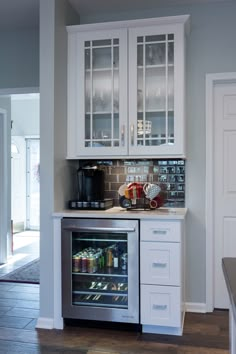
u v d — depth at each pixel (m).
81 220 2.71
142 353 2.38
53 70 2.80
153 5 3.14
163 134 2.93
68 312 2.76
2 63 3.72
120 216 2.65
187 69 3.14
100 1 3.08
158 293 2.61
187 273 3.15
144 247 2.62
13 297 3.46
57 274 2.79
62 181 2.98
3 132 4.91
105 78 3.03
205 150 3.12
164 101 2.92
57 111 2.87
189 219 3.15
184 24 2.85
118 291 2.76
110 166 3.34
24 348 2.45
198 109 3.13
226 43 3.08
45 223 2.82
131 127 2.94
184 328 2.77
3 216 4.84
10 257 5.10
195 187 3.14
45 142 2.82
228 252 3.17
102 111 3.03
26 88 3.66
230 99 3.16
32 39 3.65
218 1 3.06
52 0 2.80
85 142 3.04
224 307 3.16
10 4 3.10
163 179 3.22
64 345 2.50
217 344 2.50
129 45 2.94
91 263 2.79
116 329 2.76
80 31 3.02
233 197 3.16
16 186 7.64
